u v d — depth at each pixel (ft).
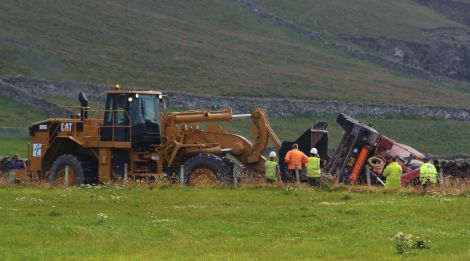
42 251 224.53
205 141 440.86
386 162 443.32
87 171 438.40
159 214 302.66
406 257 213.46
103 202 338.75
